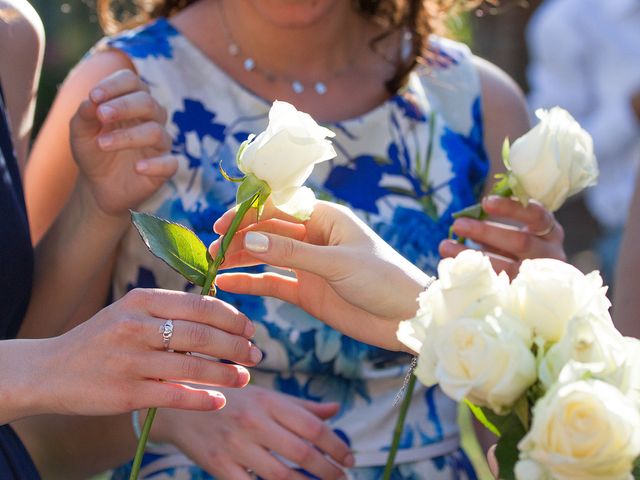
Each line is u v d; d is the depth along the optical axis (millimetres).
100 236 1195
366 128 1306
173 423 1178
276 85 1312
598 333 773
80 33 3590
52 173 1293
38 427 1239
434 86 1364
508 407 773
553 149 1016
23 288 1117
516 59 3916
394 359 1265
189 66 1290
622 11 2770
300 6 1239
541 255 1158
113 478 1291
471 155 1352
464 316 777
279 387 1253
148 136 1100
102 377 879
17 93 1229
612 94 2764
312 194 900
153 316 880
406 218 1284
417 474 1255
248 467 1155
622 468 741
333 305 987
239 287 988
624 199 2750
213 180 1255
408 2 1336
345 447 1169
